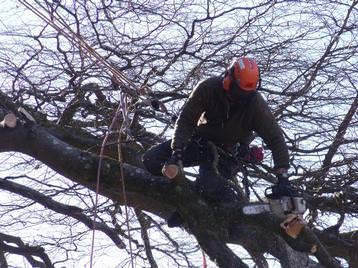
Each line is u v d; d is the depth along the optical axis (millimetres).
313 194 8875
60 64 8688
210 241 7031
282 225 6570
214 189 6863
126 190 7234
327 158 9125
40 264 8438
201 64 8766
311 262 7859
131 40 8750
